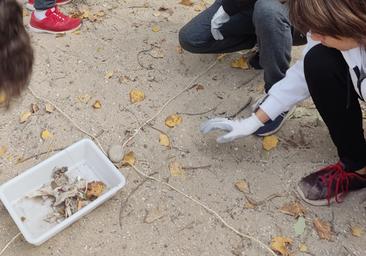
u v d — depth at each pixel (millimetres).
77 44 2117
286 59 1574
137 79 1940
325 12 841
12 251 1272
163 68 2016
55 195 1377
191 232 1350
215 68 2033
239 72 2016
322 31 892
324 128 1727
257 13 1474
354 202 1447
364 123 1749
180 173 1531
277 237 1330
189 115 1773
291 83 1342
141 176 1518
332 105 1217
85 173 1515
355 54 1027
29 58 963
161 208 1412
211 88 1918
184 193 1464
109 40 2166
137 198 1442
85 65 1992
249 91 1911
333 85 1169
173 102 1832
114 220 1371
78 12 2371
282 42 1495
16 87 966
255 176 1535
